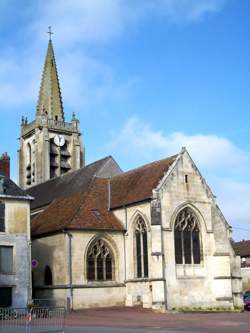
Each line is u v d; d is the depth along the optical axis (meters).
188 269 48.38
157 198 47.53
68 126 92.69
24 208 44.62
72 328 29.84
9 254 43.28
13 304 42.50
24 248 43.91
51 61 94.94
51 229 49.25
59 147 90.94
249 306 51.75
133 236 49.91
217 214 51.41
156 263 46.25
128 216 50.53
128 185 53.50
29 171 93.94
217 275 49.84
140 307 47.41
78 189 60.34
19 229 44.00
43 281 50.06
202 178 51.19
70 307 45.62
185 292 47.53
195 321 35.62
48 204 62.81
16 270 43.16
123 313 42.91
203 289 48.75
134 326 31.69
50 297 48.19
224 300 49.28
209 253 50.09
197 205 50.22
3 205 43.75
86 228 48.28
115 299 48.69
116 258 49.88
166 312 44.59
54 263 48.62
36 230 52.12
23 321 30.45
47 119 90.50
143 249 48.62
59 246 48.22
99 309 46.47
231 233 52.62
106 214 51.78
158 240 46.62
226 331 28.45
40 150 89.00
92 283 47.78
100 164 62.34
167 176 48.81
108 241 49.78
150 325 32.44
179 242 48.50
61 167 90.44
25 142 95.69
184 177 50.00
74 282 46.84
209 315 42.00
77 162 91.75
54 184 70.06
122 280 49.69
